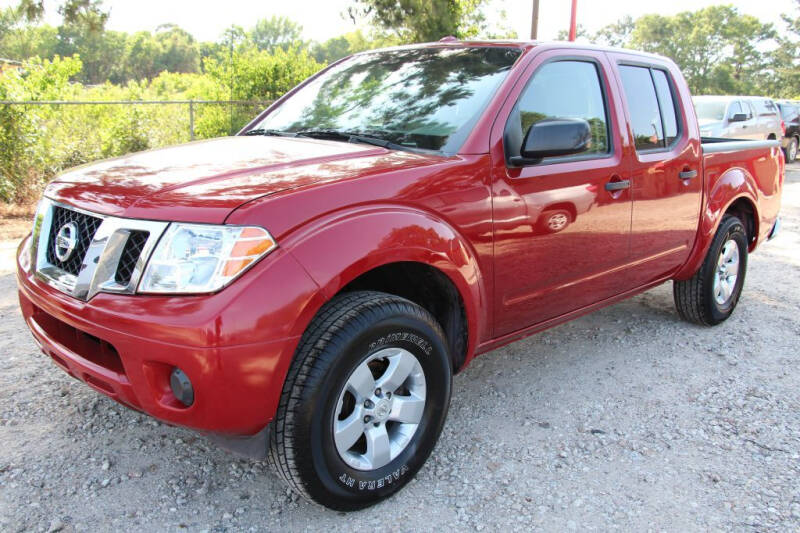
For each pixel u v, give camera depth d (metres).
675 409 3.54
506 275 3.04
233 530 2.47
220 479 2.78
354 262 2.35
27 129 8.86
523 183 3.04
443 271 2.70
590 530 2.53
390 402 2.61
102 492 2.65
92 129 10.45
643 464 3.00
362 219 2.42
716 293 4.73
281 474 2.38
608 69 3.69
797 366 4.17
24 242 3.04
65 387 3.52
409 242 2.54
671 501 2.72
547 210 3.16
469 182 2.82
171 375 2.22
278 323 2.18
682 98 4.24
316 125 3.46
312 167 2.63
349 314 2.37
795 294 5.77
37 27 9.30
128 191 2.42
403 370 2.60
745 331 4.79
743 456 3.08
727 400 3.66
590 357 4.24
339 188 2.43
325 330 2.33
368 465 2.56
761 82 89.31
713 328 4.84
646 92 3.98
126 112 11.07
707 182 4.38
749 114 15.73
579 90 3.50
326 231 2.32
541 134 2.87
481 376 3.91
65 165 9.83
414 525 2.54
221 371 2.12
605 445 3.15
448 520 2.57
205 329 2.09
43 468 2.78
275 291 2.18
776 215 5.40
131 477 2.76
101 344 2.46
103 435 3.07
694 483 2.85
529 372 3.98
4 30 9.43
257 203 2.24
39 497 2.59
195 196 2.31
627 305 5.36
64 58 11.01
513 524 2.56
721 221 4.65
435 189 2.70
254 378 2.17
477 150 2.90
